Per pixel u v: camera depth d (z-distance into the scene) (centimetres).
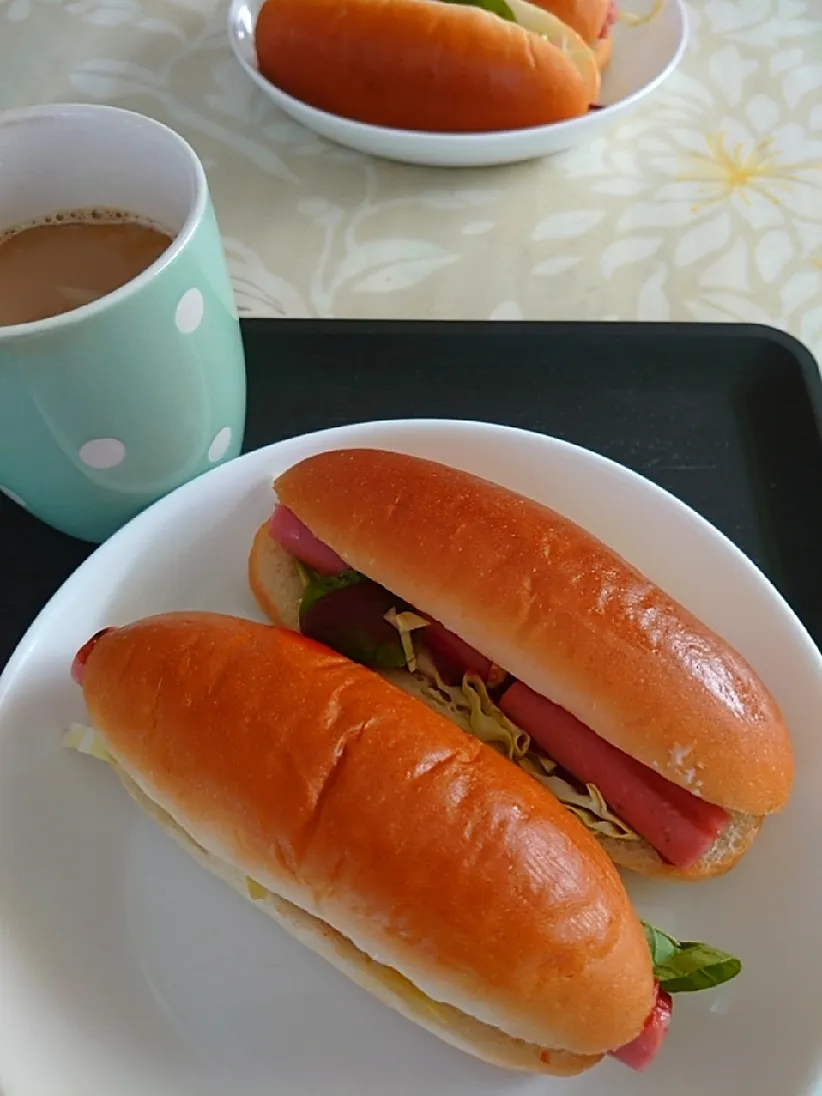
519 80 36
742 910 23
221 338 26
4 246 27
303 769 20
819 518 30
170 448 26
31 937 22
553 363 33
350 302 36
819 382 32
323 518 25
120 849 24
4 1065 20
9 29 46
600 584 23
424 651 26
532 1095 21
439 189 40
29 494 27
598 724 22
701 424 32
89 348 22
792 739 24
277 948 23
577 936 19
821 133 41
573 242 38
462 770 20
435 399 33
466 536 24
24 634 26
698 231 38
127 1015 22
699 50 45
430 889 19
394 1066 21
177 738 21
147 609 27
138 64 45
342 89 38
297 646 22
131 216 27
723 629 25
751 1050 21
